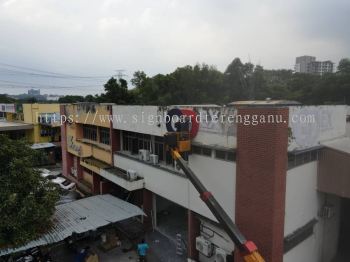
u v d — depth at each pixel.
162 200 22.50
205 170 14.68
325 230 15.73
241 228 12.85
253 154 12.06
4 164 16.39
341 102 42.16
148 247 18.19
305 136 13.08
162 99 48.91
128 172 19.81
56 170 39.88
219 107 13.47
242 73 53.88
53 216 17.80
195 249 16.30
